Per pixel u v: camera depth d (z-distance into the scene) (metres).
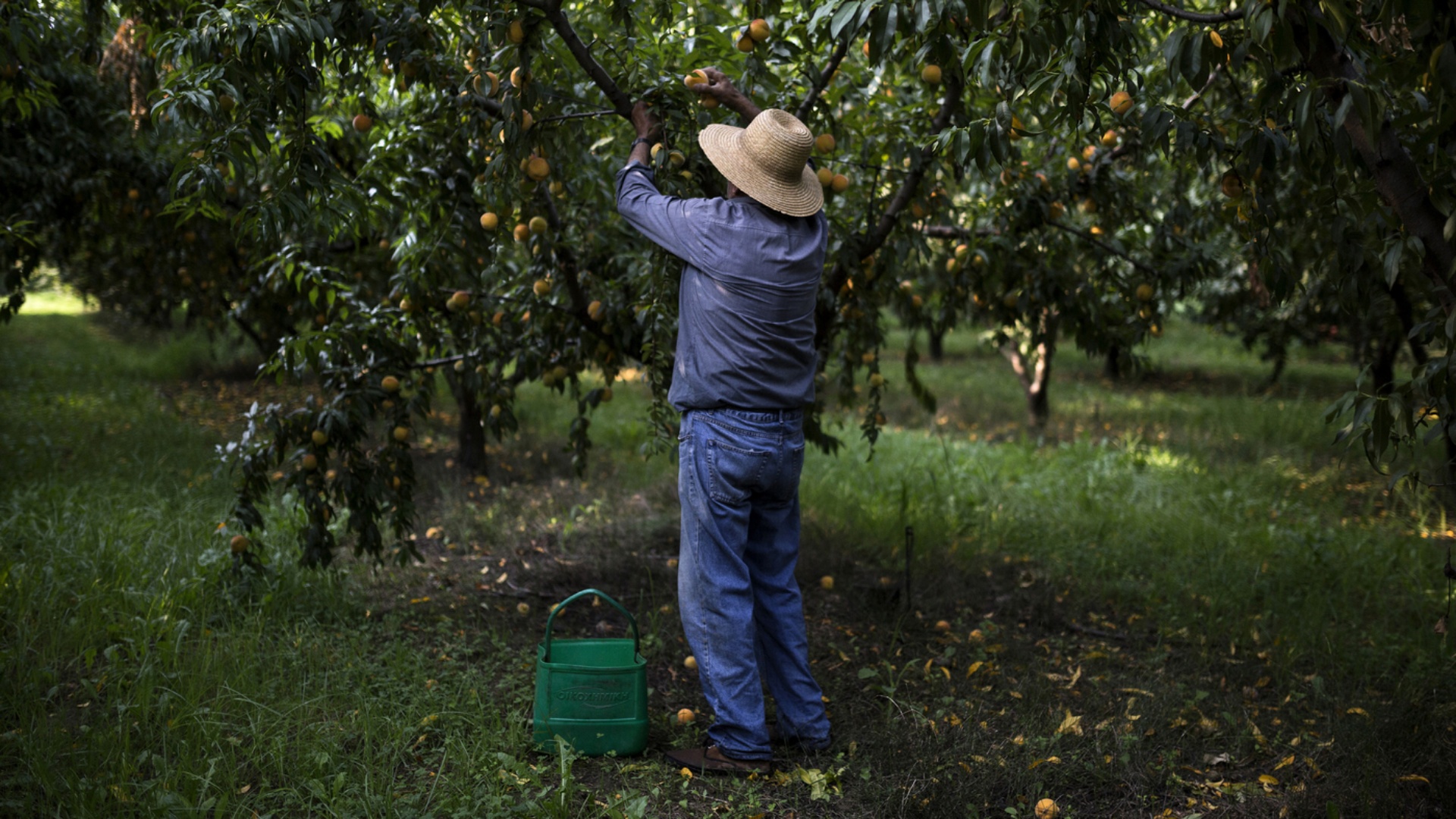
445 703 3.15
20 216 5.45
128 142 6.17
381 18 2.91
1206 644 4.00
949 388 12.05
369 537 3.76
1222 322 11.45
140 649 3.33
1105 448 8.45
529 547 5.18
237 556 3.89
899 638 4.06
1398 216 2.41
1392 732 3.11
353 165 5.35
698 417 2.73
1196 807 2.77
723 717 2.79
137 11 3.66
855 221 4.04
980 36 2.64
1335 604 4.62
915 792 2.68
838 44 3.18
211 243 7.35
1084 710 3.35
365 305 3.90
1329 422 2.38
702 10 3.67
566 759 2.61
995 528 5.74
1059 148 4.48
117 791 2.42
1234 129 3.39
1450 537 6.05
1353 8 2.27
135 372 11.25
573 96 3.10
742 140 2.69
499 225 3.46
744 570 2.79
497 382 4.10
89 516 4.74
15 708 2.88
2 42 3.26
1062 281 4.24
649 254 3.80
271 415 3.67
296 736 2.88
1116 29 2.37
